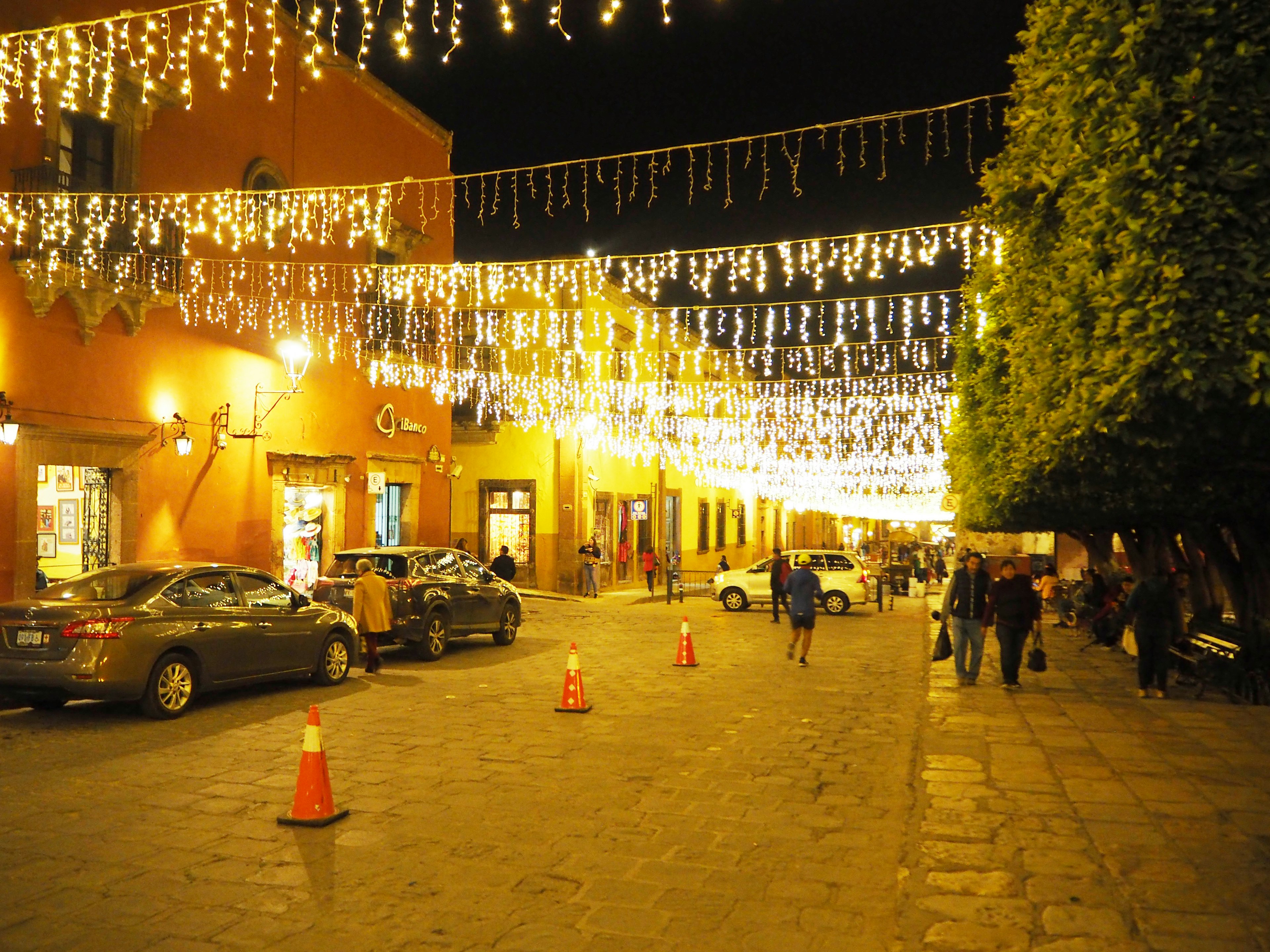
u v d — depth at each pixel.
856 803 6.96
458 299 29.70
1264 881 5.10
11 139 13.55
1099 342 5.91
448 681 12.59
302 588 20.06
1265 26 5.12
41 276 13.70
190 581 10.50
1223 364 5.10
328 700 11.13
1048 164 7.63
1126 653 15.52
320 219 20.28
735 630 20.33
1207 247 5.16
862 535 75.56
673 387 38.72
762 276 16.36
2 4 13.32
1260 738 8.95
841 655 15.99
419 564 14.90
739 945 4.54
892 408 31.50
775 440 39.38
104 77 14.04
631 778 7.60
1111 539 20.78
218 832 6.18
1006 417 13.09
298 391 18.64
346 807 6.73
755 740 9.07
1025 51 8.57
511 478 30.11
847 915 4.91
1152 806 6.57
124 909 4.90
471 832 6.21
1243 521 12.58
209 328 17.38
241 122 18.00
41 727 9.45
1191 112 5.23
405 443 23.36
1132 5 5.64
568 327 29.55
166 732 9.24
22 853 5.75
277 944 4.50
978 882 5.10
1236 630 11.93
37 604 9.61
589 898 5.11
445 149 25.19
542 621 21.73
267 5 18.42
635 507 35.44
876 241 14.54
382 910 4.91
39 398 14.09
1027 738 8.94
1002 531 18.59
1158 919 4.59
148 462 16.00
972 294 15.72
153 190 15.97
